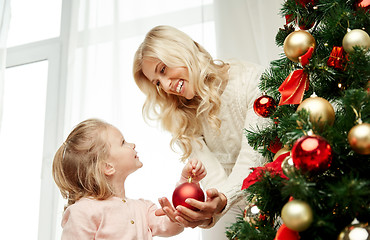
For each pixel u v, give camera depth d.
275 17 1.83
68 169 1.30
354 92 0.69
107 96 2.06
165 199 1.02
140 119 1.99
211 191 1.00
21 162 2.31
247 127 1.31
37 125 2.33
